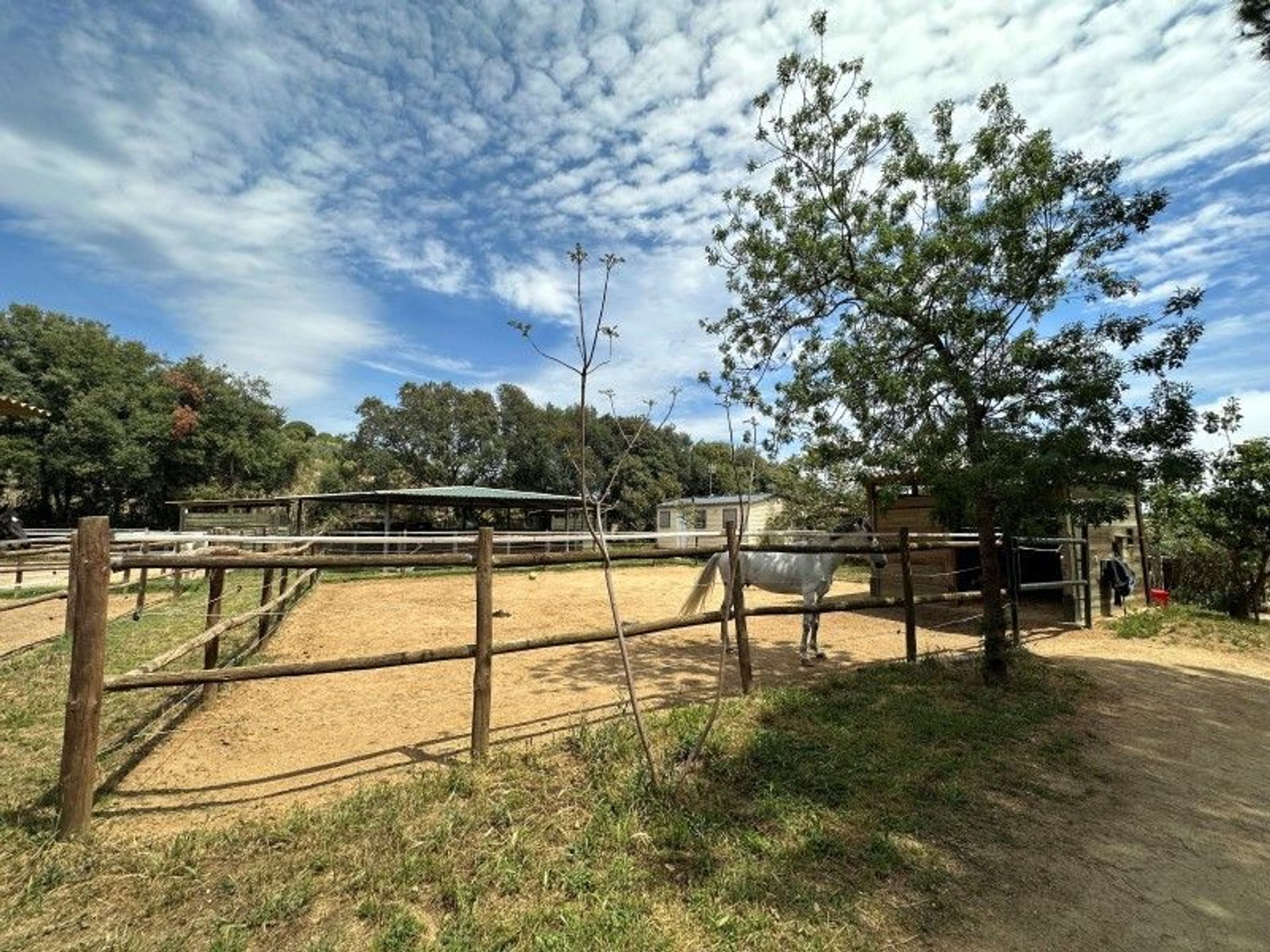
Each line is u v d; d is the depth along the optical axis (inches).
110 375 1423.5
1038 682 229.9
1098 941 99.4
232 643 301.4
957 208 228.7
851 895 108.3
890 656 293.6
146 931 98.7
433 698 222.2
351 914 102.8
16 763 159.0
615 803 133.5
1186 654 293.1
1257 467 367.2
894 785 146.1
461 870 113.0
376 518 1314.0
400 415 1750.7
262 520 589.0
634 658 284.8
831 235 248.2
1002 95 216.7
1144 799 147.2
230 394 1598.2
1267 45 233.6
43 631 350.9
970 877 114.6
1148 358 186.9
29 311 1400.1
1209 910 108.0
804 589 280.2
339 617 402.3
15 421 1277.1
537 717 198.5
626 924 100.0
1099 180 208.8
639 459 1667.1
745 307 275.7
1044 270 215.9
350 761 165.0
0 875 110.6
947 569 438.0
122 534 157.5
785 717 187.5
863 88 239.9
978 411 215.3
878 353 238.1
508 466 1849.2
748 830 126.6
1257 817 140.7
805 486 758.5
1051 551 434.9
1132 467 188.2
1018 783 151.4
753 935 98.0
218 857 116.8
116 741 167.3
